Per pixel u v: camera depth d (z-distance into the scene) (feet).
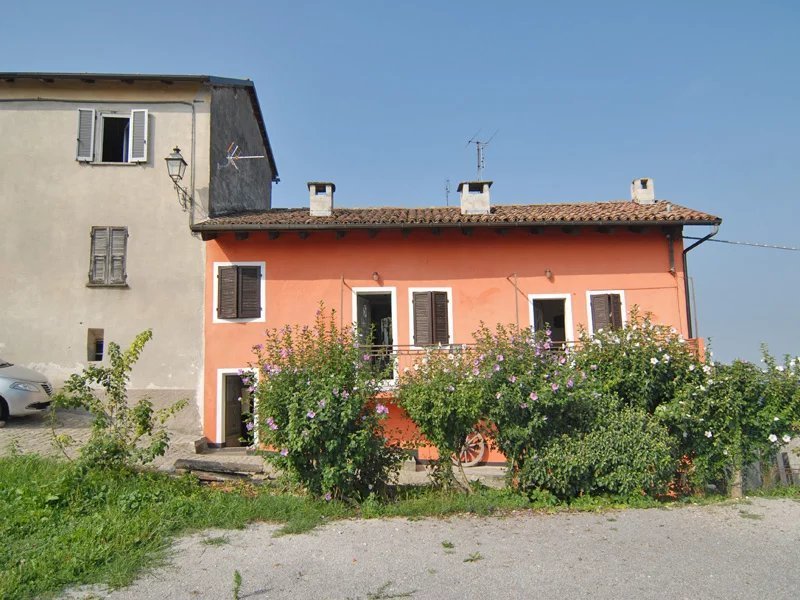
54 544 18.69
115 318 45.93
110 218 47.14
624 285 47.09
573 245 47.70
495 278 47.47
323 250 47.52
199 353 45.91
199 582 16.38
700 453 26.73
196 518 21.85
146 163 48.01
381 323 50.88
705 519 22.61
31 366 45.14
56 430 39.99
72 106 48.26
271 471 28.37
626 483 24.86
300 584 16.24
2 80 47.42
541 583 16.25
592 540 20.01
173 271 46.75
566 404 25.09
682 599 15.24
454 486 25.94
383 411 24.04
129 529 20.07
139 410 26.48
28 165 47.34
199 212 47.83
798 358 27.78
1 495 23.00
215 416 45.06
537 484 25.07
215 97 50.11
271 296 46.78
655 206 50.65
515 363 25.45
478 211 49.55
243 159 56.70
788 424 26.99
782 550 18.97
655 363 27.32
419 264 47.60
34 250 46.42
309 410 22.94
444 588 15.94
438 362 26.55
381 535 20.54
